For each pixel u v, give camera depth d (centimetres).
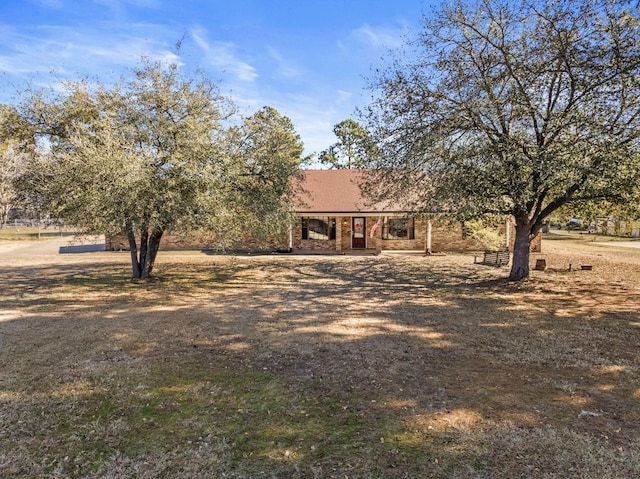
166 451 347
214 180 1058
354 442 360
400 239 2352
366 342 662
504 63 1033
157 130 1087
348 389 478
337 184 2494
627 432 374
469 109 1067
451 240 2303
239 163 1211
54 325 774
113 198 956
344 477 310
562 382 496
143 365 560
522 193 1008
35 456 341
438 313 869
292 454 342
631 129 953
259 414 416
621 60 895
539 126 1108
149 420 404
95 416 412
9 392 470
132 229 1062
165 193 1011
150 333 719
